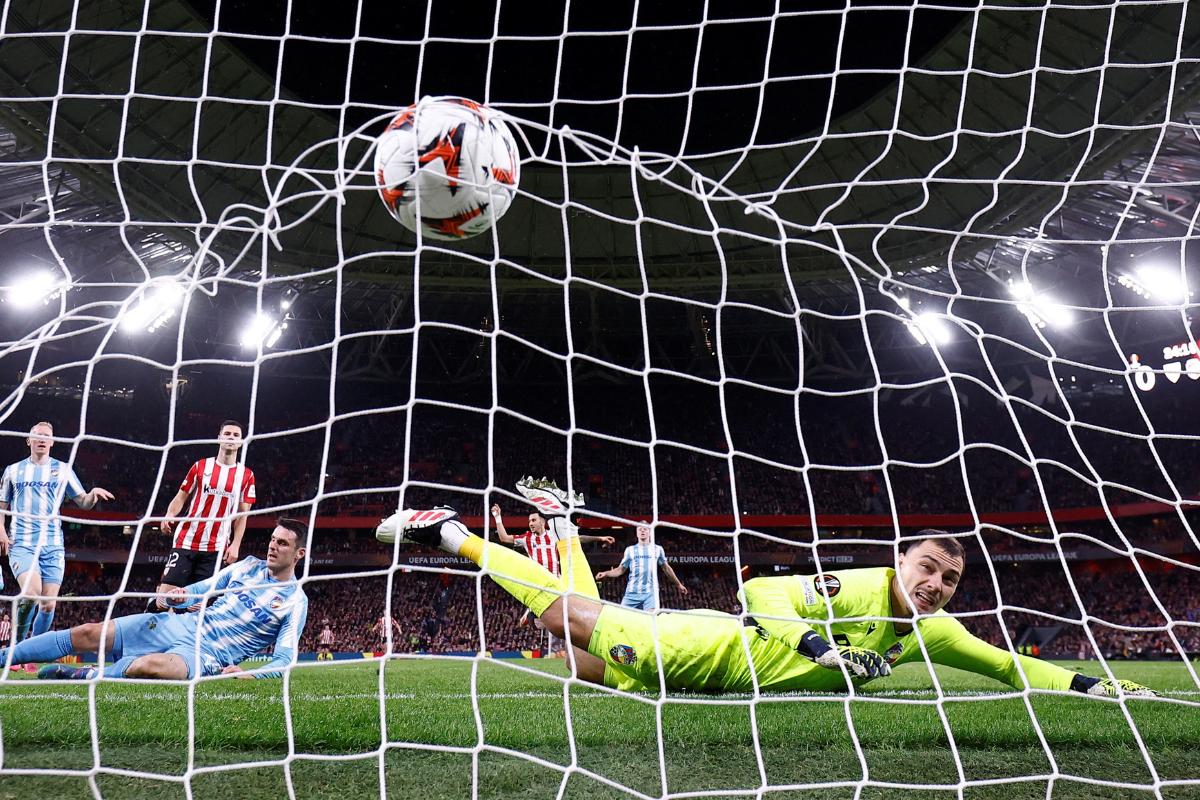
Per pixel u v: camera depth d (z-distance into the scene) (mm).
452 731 2965
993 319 29750
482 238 23391
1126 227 21188
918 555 3566
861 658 3410
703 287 25766
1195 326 27688
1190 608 24672
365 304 29594
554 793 2180
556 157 21500
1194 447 27375
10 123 15445
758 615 2693
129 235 21750
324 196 3191
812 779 2400
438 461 31469
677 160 3730
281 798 2088
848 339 32781
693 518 29344
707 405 34000
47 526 5859
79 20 14867
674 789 2277
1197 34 14648
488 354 33781
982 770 2551
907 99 19391
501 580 2953
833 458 31859
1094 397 31234
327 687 5465
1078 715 3467
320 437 31953
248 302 28438
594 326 29562
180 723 2949
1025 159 18500
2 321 24391
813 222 21922
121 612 24938
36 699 3740
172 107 17438
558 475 31000
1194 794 2332
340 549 28109
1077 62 16281
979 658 3641
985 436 31734
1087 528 27656
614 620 3746
